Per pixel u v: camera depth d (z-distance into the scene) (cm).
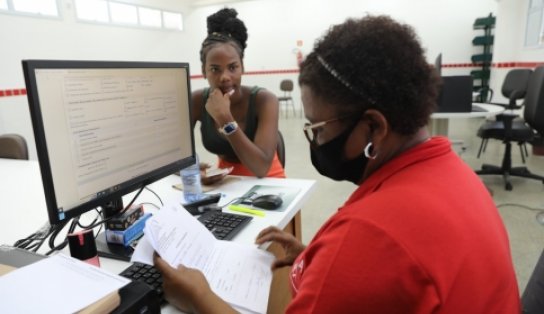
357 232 46
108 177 90
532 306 74
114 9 634
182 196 131
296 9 827
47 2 509
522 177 328
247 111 160
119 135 92
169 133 109
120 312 55
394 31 51
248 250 89
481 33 725
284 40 852
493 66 639
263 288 78
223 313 65
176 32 800
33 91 71
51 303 53
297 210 121
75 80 79
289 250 92
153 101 102
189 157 119
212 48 153
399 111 51
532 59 521
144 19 712
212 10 865
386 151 56
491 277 48
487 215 53
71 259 65
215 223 103
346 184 336
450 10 729
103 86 86
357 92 50
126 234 93
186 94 115
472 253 46
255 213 113
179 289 67
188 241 82
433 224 45
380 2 768
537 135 303
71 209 80
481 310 46
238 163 164
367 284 44
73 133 80
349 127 54
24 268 61
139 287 61
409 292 43
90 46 584
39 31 497
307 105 57
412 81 50
